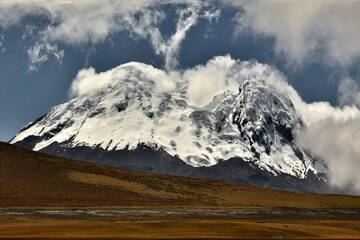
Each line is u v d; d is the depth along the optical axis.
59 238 120.06
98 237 122.25
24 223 151.88
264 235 132.88
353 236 138.50
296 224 161.25
